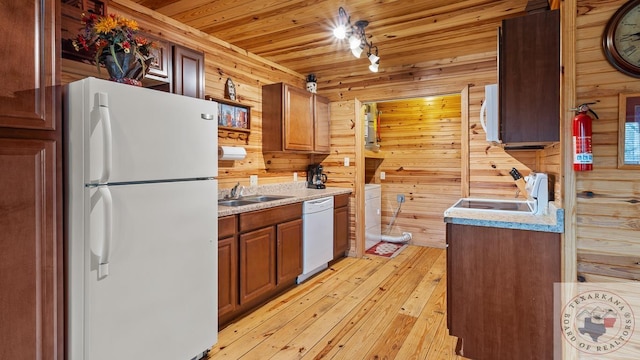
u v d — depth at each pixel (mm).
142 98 1600
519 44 1889
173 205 1760
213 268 2018
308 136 3799
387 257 4148
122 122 1513
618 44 1515
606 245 1589
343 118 4148
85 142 1438
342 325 2426
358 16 2500
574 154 1599
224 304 2361
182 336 1824
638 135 1519
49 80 1411
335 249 3820
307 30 2789
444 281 3312
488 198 3107
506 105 1913
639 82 1509
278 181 3766
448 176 4617
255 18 2535
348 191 4066
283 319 2520
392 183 4996
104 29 1642
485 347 1927
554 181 2117
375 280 3350
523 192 2699
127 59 1702
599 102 1573
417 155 4820
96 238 1432
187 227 1841
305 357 2029
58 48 1455
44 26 1397
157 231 1680
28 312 1352
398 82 3752
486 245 1913
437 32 2797
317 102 3961
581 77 1606
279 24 2656
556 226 1703
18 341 1325
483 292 1926
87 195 1437
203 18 2555
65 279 1494
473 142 3283
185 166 1819
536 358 1804
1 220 1282
